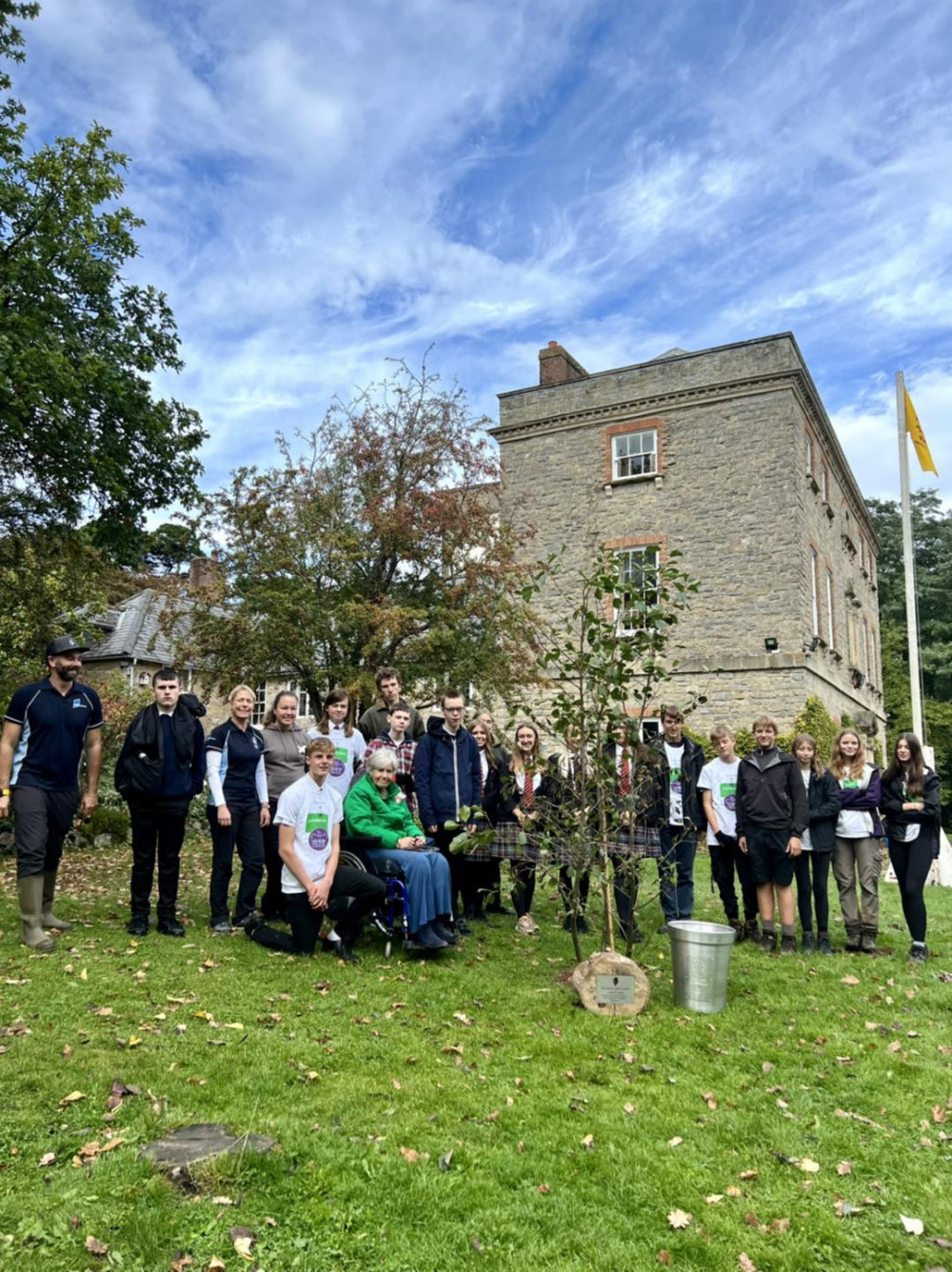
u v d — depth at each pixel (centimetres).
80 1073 379
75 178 1264
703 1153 348
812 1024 510
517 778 707
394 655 1382
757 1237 293
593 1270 269
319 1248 271
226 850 672
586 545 1942
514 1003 525
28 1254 257
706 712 1784
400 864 614
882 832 702
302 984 531
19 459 1316
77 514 1405
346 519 1455
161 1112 349
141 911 641
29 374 1088
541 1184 316
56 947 582
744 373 1830
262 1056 411
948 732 3609
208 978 531
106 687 1750
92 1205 283
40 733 598
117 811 1352
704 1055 457
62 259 1288
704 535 1841
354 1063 414
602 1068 430
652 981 593
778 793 681
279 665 1422
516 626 1379
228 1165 307
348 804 640
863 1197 321
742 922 749
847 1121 385
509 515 2016
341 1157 321
